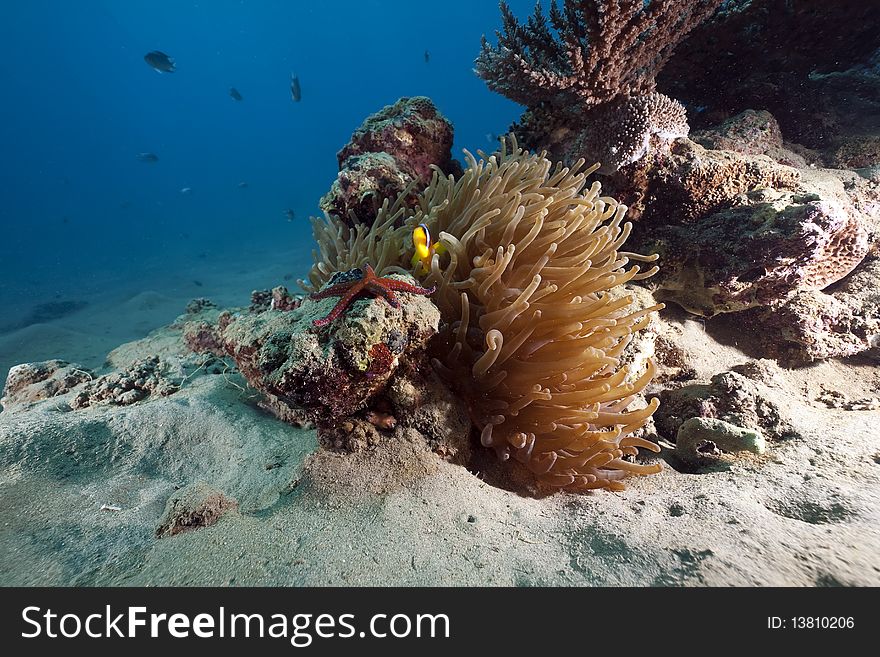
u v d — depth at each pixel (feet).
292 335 7.77
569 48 13.84
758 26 19.11
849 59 21.01
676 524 7.30
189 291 48.80
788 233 12.90
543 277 9.61
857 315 14.12
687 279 14.90
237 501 8.34
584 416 8.69
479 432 9.70
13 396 15.26
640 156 14.61
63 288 65.87
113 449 10.25
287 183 233.96
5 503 8.29
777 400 11.54
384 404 8.64
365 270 7.64
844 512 7.32
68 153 288.30
